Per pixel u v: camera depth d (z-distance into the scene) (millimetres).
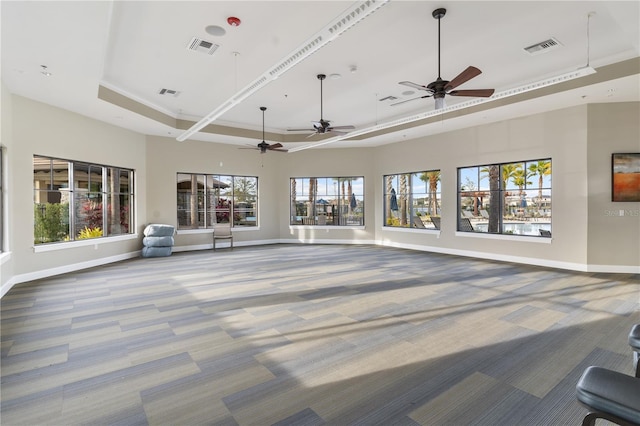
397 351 3041
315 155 11055
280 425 2025
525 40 4500
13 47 4023
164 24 4035
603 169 6270
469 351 3033
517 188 7594
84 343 3207
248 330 3533
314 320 3820
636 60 4898
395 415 2123
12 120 5520
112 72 5496
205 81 5891
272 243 11117
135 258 8133
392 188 10391
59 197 6562
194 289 5184
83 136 6852
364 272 6402
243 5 3670
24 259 5734
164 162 9016
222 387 2445
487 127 7797
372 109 7688
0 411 2164
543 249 6965
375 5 2684
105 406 2219
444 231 8805
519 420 2072
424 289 5137
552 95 5824
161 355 2963
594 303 4402
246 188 10766
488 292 4949
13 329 3557
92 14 3348
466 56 4965
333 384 2492
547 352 3004
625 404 1439
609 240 6273
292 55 3594
